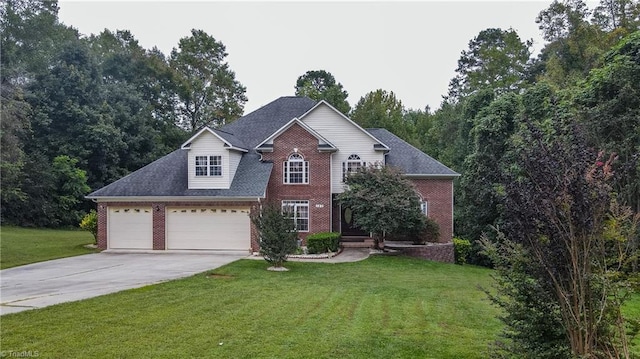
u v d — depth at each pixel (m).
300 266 19.27
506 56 51.69
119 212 24.80
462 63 56.25
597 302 5.29
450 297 13.80
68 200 38.81
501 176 5.80
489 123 29.41
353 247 26.02
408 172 26.80
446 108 48.09
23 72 42.50
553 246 5.29
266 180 24.52
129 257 22.03
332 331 9.46
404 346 8.59
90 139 41.03
